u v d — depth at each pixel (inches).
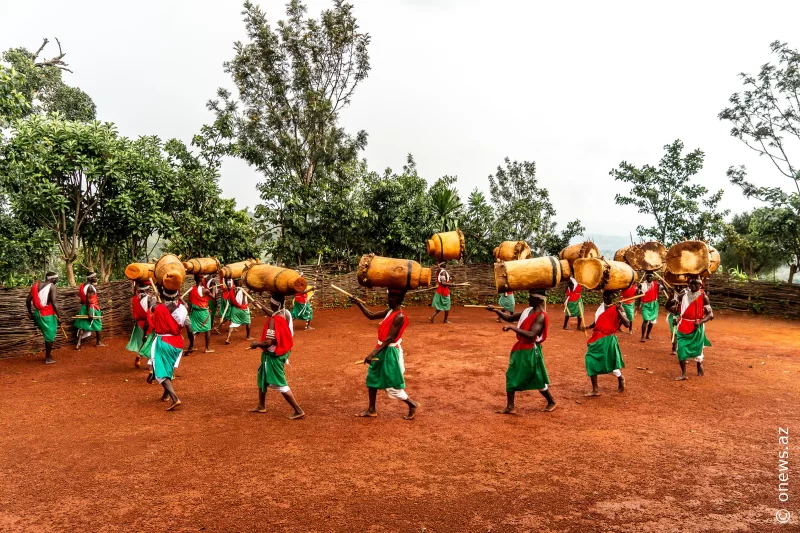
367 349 414.9
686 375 327.0
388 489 170.2
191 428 231.0
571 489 169.9
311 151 815.1
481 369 345.4
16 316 384.2
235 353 404.2
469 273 730.8
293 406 245.4
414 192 772.6
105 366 358.0
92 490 169.9
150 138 569.0
